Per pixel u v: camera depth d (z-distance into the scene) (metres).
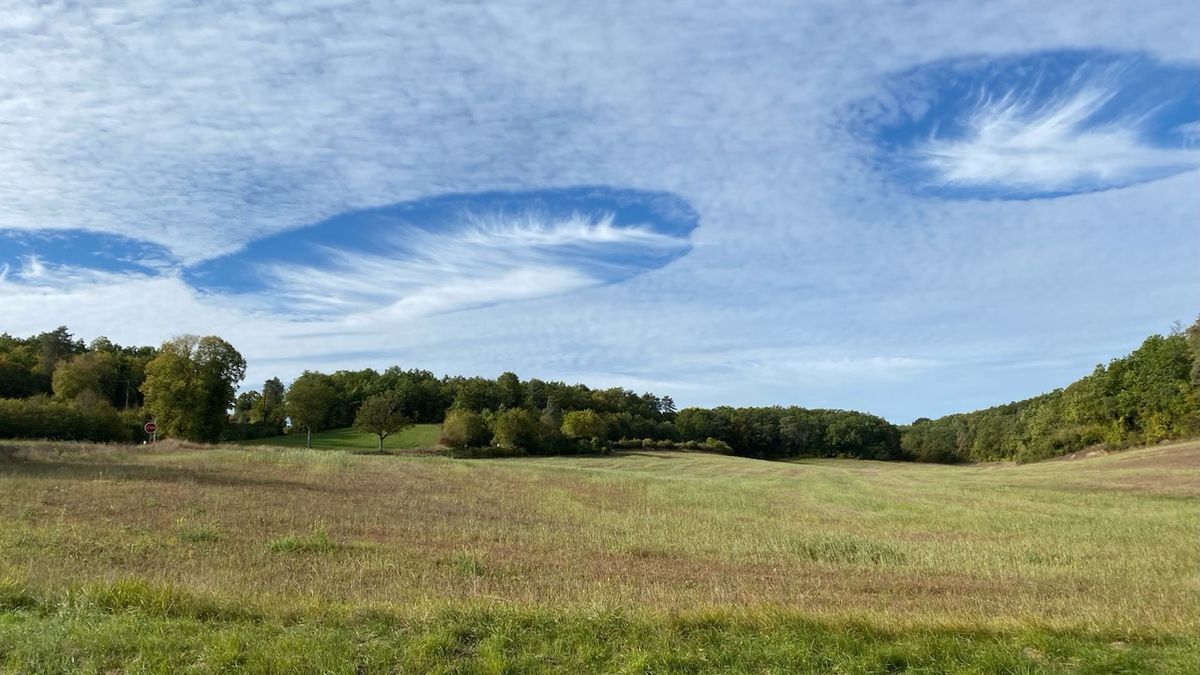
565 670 7.04
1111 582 14.46
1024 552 18.45
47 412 61.69
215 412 71.56
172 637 7.41
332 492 29.45
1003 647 7.71
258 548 15.52
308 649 7.16
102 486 25.52
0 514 18.52
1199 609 10.85
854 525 25.08
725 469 71.56
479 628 7.98
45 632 7.40
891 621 8.73
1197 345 67.38
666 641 7.73
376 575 13.02
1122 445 82.00
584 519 24.84
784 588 13.23
